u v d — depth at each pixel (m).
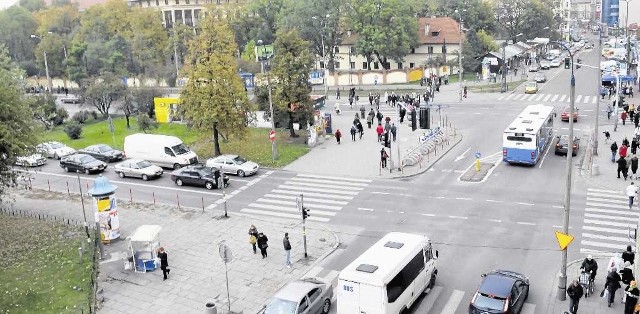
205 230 34.66
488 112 65.56
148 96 70.25
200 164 46.38
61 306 26.23
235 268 29.36
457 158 47.25
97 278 29.00
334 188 41.22
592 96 73.31
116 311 25.67
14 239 34.75
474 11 121.75
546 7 133.88
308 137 53.69
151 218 37.19
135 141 50.34
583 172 41.66
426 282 25.30
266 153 51.09
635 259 25.17
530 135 42.88
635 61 92.12
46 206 41.12
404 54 101.69
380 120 59.53
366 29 97.19
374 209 36.62
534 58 116.12
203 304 25.97
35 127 37.31
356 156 49.22
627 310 22.38
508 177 41.47
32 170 50.81
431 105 70.81
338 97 78.88
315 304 23.70
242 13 114.88
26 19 127.38
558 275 26.22
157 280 28.55
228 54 50.16
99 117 75.38
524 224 32.72
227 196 40.81
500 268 27.62
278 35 54.84
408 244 24.53
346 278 22.08
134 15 114.06
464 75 102.69
